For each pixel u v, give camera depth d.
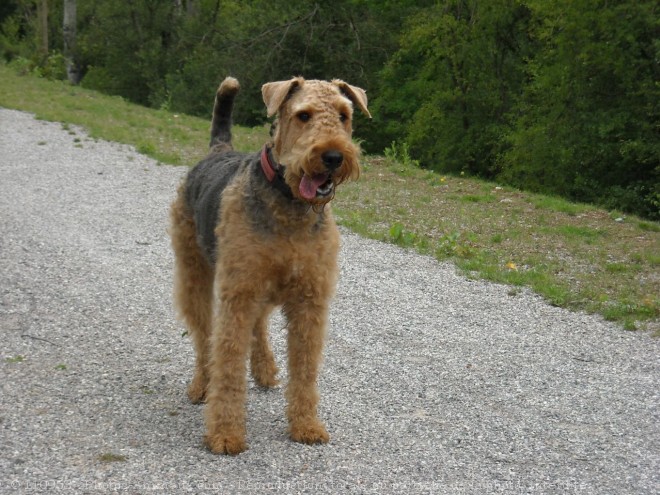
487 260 8.50
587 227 10.46
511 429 4.34
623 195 19.30
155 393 4.61
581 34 19.31
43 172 12.36
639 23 18.69
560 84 20.17
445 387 4.97
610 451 4.09
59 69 29.23
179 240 4.61
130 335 5.63
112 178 12.20
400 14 28.47
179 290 4.62
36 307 6.14
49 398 4.41
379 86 28.31
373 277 7.68
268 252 3.70
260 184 3.74
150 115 20.33
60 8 44.97
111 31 36.59
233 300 3.80
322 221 3.82
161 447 3.86
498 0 22.59
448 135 24.70
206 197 4.27
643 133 19.14
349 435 4.16
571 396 4.91
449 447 4.06
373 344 5.77
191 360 5.21
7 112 18.28
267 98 3.93
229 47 29.67
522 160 21.17
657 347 5.98
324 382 4.97
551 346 5.91
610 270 8.31
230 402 3.84
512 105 23.88
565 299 7.11
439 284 7.54
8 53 40.97
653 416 4.61
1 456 3.64
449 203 11.77
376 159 15.78
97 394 4.52
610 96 19.97
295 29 27.95
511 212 11.34
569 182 20.50
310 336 3.96
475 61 24.19
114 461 3.65
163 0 36.22
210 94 30.20
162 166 13.46
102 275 7.14
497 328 6.30
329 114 3.66
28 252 7.80
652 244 9.63
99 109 20.03
